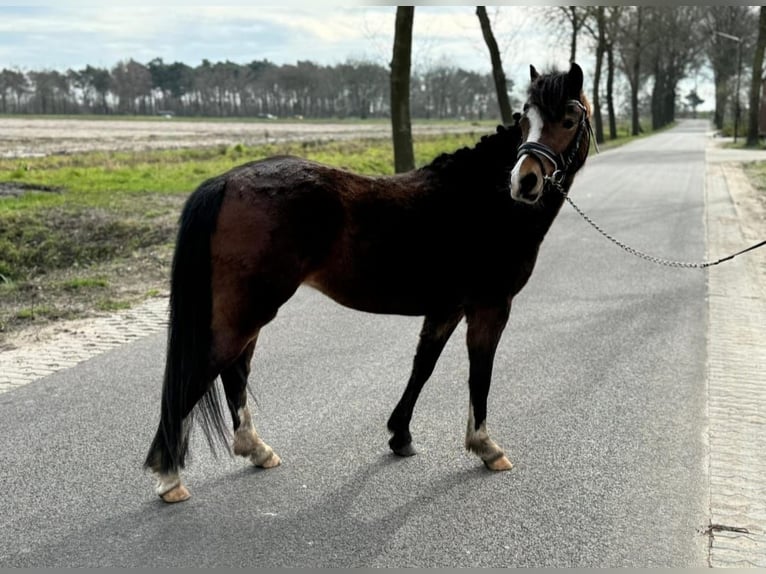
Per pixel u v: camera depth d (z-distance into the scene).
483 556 3.69
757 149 42.97
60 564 3.58
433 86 129.25
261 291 4.05
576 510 4.14
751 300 9.00
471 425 4.70
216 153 28.92
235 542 3.81
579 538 3.85
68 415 5.39
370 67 130.38
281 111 141.50
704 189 22.19
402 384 6.15
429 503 4.23
